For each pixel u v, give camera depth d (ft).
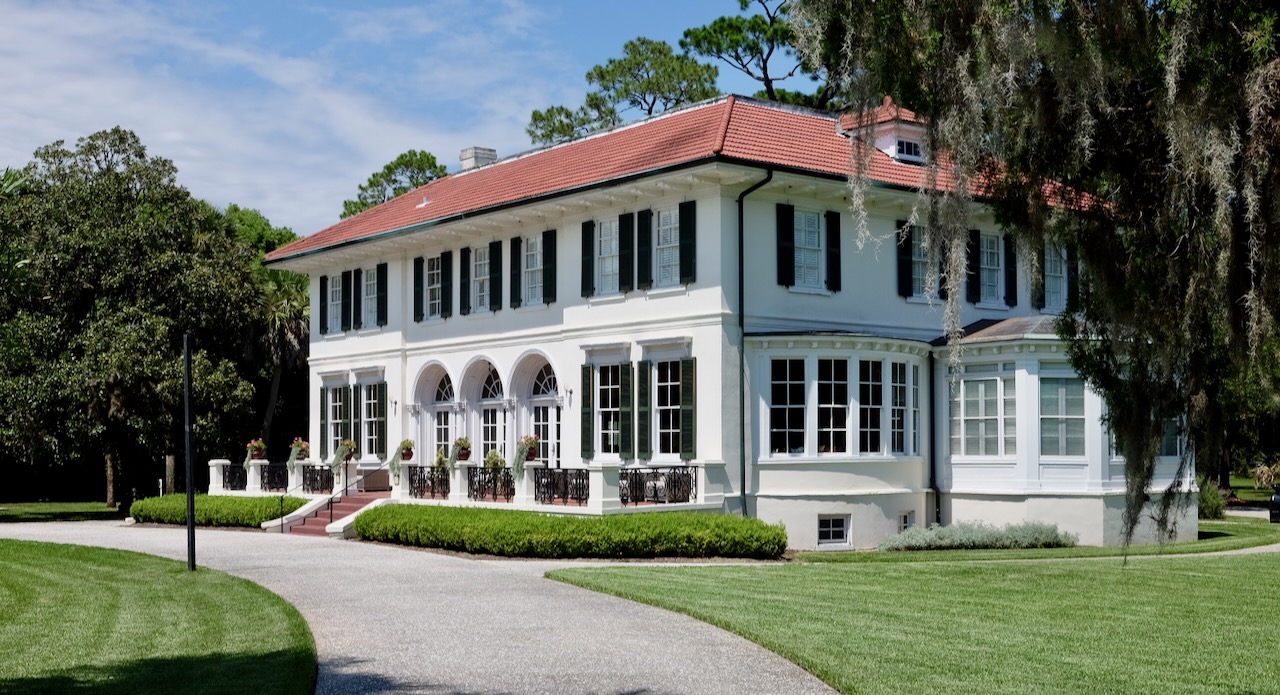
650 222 85.56
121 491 130.00
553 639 43.39
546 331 94.17
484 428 102.47
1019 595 54.39
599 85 174.60
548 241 94.12
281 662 39.11
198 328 126.21
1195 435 30.27
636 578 60.23
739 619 46.65
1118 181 30.25
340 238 117.60
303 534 93.25
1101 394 33.04
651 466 78.23
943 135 29.94
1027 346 83.15
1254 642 43.11
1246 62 26.94
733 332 80.74
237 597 54.60
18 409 111.45
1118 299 30.35
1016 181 31.81
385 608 51.39
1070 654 40.47
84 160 124.98
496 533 73.51
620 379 87.04
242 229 194.80
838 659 38.75
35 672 38.32
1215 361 30.40
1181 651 41.32
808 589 55.98
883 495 84.28
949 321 30.14
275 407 160.45
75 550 78.54
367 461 113.50
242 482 113.19
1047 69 29.58
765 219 82.89
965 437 86.99
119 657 40.78
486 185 108.99
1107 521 81.66
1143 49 28.37
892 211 89.56
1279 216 26.76
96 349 115.24
